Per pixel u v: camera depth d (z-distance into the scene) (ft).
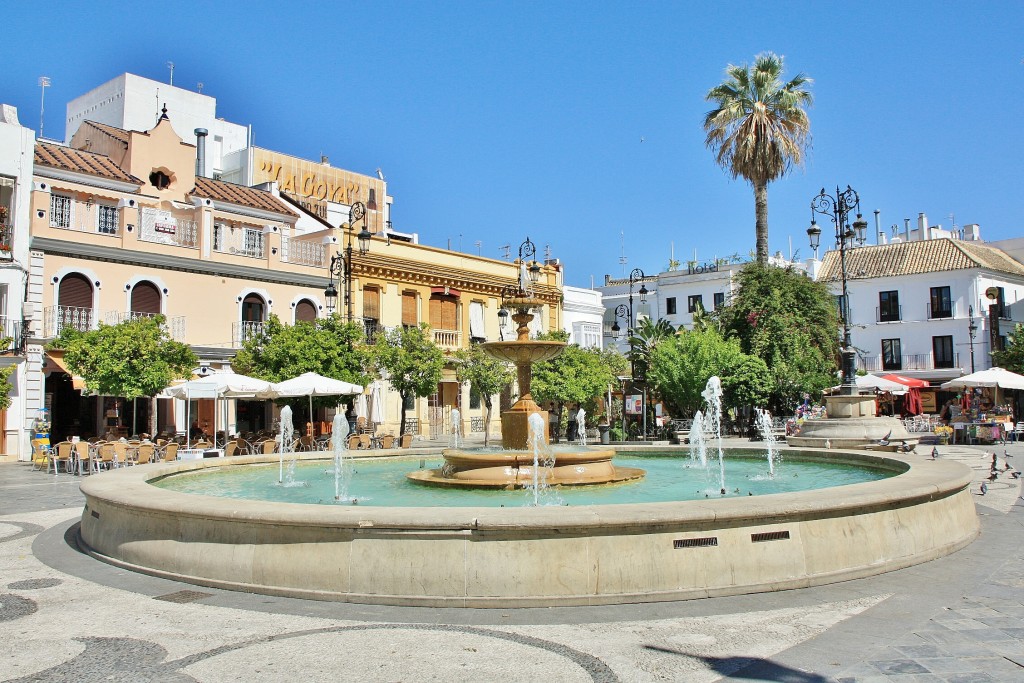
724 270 169.78
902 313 153.58
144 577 24.44
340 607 20.68
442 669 16.10
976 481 47.67
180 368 73.36
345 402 79.41
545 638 17.95
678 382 95.14
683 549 21.08
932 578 22.86
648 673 15.74
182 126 149.07
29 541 31.68
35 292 79.36
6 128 78.13
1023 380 97.76
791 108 107.96
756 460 48.80
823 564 22.45
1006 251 176.35
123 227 86.43
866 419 58.80
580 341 146.20
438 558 20.83
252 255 99.25
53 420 82.12
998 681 14.99
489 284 127.03
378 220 147.64
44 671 16.30
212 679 15.72
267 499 34.19
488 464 36.83
